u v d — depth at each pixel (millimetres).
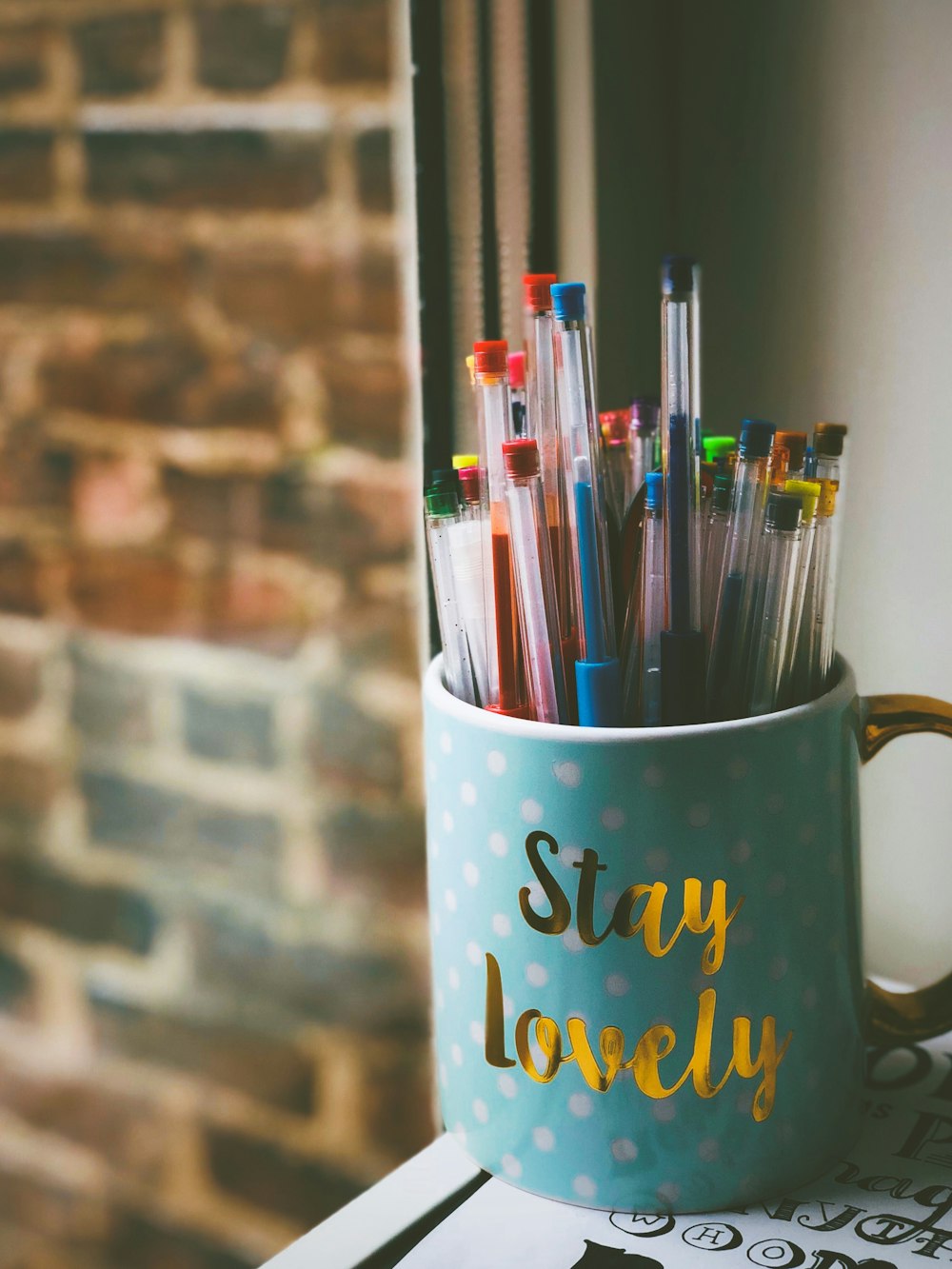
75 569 876
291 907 833
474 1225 380
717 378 553
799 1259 359
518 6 522
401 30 549
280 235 766
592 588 374
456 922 392
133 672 866
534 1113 383
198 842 859
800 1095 385
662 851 358
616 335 549
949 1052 472
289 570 803
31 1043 947
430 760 401
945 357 496
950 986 441
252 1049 857
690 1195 379
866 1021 417
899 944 539
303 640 804
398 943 797
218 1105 875
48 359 859
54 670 896
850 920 397
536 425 404
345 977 817
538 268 542
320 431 777
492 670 401
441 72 538
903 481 512
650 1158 375
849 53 498
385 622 775
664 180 550
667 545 377
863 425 519
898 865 534
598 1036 370
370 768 793
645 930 362
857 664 534
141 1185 913
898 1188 392
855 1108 409
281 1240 861
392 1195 395
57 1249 955
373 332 749
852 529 526
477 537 397
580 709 378
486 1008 386
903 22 484
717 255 547
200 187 785
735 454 404
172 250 803
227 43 759
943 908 526
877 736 415
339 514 780
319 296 761
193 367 811
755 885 366
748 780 361
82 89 810
